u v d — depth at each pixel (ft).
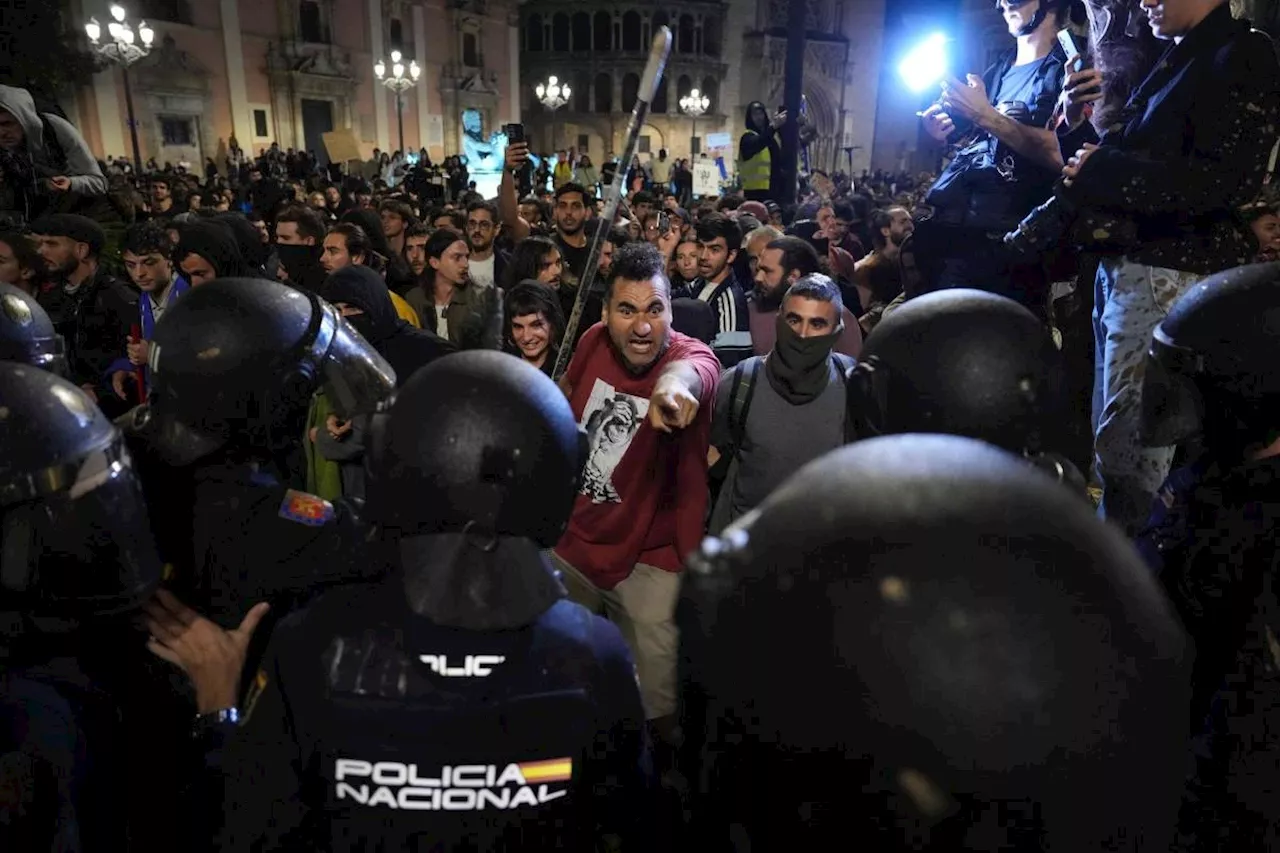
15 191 15.08
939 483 1.68
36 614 3.59
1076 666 1.48
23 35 49.34
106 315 12.55
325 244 12.83
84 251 13.16
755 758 1.70
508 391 3.33
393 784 3.12
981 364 3.61
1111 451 6.89
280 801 3.27
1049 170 8.85
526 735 3.15
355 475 6.68
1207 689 4.10
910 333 3.80
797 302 6.50
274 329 4.22
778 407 6.84
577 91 117.91
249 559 4.15
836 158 125.18
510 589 3.24
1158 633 1.66
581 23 116.26
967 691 1.45
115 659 4.05
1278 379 3.78
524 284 9.86
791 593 1.64
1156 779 1.67
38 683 3.69
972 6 93.35
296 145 88.74
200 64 80.69
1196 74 6.23
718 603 1.82
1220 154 6.13
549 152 120.57
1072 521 1.69
